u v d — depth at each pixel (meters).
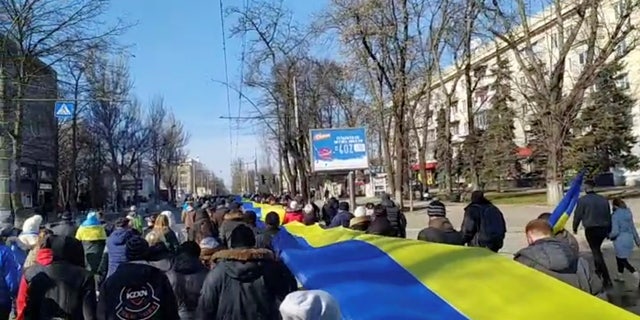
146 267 5.02
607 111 47.16
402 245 4.72
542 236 5.52
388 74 35.09
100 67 30.84
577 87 28.53
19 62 25.45
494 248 10.12
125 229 9.51
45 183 61.44
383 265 4.16
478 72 55.56
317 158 28.16
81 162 55.25
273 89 40.88
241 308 4.71
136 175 68.19
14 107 25.80
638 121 56.81
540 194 44.59
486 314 3.14
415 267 3.93
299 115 41.44
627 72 48.81
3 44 24.95
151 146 68.75
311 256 4.95
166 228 9.05
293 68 40.22
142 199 80.00
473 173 47.19
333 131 28.34
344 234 6.50
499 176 58.84
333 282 3.95
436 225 8.29
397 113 35.12
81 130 53.06
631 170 50.62
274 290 4.85
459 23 35.50
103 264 10.45
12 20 24.97
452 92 47.06
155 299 4.92
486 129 62.66
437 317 3.17
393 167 41.44
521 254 5.41
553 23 30.67
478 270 3.78
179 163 87.44
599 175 50.38
